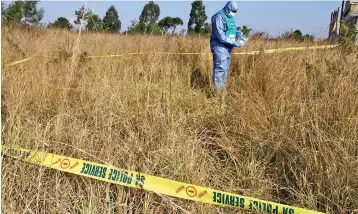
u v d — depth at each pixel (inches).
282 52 266.5
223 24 227.0
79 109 161.2
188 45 312.7
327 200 108.1
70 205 105.7
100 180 109.4
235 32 234.4
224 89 207.0
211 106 187.3
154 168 118.0
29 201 105.6
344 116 144.3
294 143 132.6
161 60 259.3
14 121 136.1
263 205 101.8
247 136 146.9
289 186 119.8
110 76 207.2
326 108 152.7
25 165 111.8
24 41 307.1
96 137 132.6
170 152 120.9
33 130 130.6
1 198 101.0
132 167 116.1
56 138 126.6
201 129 161.2
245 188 121.0
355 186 112.0
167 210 106.3
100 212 103.8
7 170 108.3
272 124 150.4
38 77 184.5
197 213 105.2
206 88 225.8
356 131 135.0
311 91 175.5
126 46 308.0
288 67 216.4
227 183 123.1
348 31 261.6
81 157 120.6
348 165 114.2
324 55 237.3
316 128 133.4
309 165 119.5
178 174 114.4
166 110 164.6
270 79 187.9
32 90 169.9
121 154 122.8
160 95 179.6
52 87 176.1
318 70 202.5
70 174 113.7
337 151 122.1
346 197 107.8
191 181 113.8
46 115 156.0
